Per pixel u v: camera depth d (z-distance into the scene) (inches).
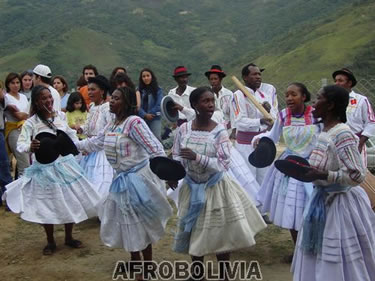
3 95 306.0
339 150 155.5
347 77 245.0
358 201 162.4
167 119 255.8
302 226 164.9
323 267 157.9
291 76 1118.4
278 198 208.4
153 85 347.3
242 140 256.1
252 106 255.0
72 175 229.6
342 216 158.4
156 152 189.5
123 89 194.7
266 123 247.6
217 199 184.5
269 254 227.1
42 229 271.9
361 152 244.1
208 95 183.8
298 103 207.6
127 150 193.3
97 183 255.8
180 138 192.2
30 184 224.2
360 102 244.5
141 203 192.1
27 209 221.0
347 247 156.7
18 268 218.7
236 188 192.5
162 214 198.5
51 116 230.2
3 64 1679.4
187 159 184.5
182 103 332.8
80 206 227.0
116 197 194.2
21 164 319.0
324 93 158.7
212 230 183.3
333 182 155.8
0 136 309.3
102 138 214.7
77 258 227.3
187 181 189.8
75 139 238.2
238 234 182.9
